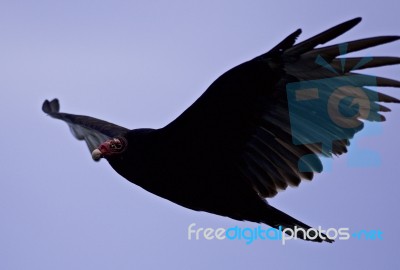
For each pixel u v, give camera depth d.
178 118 10.77
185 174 11.07
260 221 11.23
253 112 10.56
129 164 11.17
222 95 10.46
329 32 9.40
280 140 10.64
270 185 10.96
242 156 10.91
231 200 11.14
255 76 10.23
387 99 10.06
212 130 10.79
